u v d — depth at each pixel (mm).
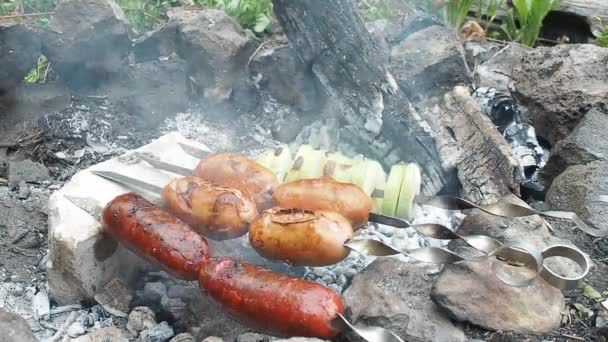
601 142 829
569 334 646
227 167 674
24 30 866
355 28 859
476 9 1312
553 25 1293
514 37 1255
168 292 685
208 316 659
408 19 1233
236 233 635
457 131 864
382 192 722
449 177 839
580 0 1259
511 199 778
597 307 673
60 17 890
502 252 619
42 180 835
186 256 599
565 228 785
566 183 804
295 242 597
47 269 687
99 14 889
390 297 629
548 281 625
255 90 954
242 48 937
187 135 927
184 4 1252
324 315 555
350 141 884
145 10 1252
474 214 746
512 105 948
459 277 644
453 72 970
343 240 601
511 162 797
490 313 633
